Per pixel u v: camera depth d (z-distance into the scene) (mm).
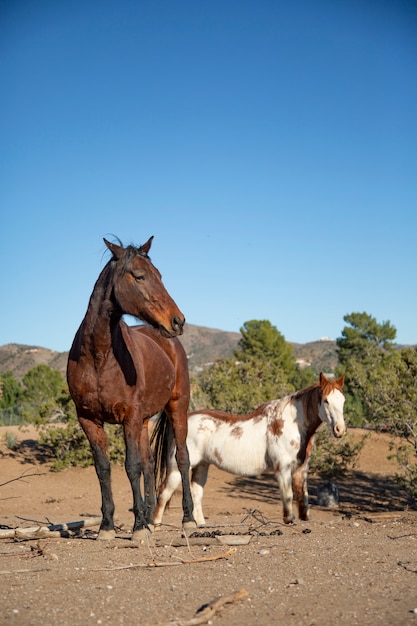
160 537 8125
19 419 28359
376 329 40250
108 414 7375
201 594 5055
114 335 7219
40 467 18391
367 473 17500
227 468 10289
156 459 10094
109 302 7121
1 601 4879
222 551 6809
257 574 5688
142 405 7852
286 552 6730
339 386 9594
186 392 9398
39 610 4660
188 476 9219
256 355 37406
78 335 7418
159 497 10008
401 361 14344
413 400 13469
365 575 5625
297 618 4488
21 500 14992
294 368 38938
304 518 9984
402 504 14102
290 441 9828
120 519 11305
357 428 22016
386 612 4574
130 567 5957
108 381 7234
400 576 5570
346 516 11438
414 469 13133
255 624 4371
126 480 17156
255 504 14430
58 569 5887
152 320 7133
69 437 18234
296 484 9930
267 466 10133
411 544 7266
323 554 6582
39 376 36438
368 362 31484
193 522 9039
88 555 6551
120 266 7145
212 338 109312
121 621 4418
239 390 19297
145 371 8125
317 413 9781
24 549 7051
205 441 10453
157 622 4383
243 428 10266
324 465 16844
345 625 4336
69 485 16781
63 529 8359
